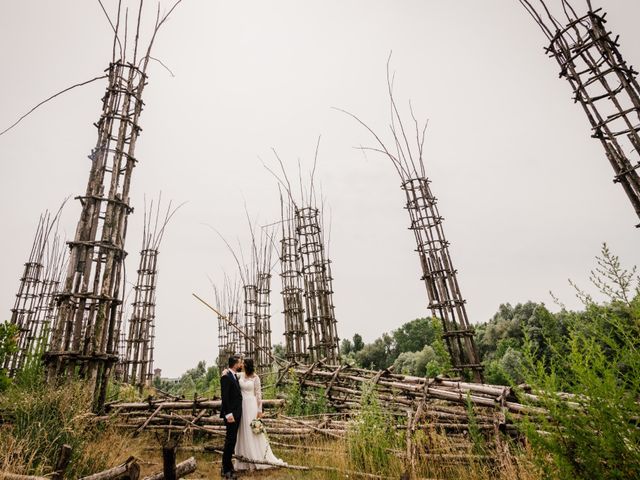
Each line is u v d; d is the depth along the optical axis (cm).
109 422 654
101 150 823
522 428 301
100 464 460
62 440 435
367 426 543
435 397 643
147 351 1756
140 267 1861
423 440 501
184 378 3447
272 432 691
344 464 493
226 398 518
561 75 632
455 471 450
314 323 1462
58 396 508
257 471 527
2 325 636
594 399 257
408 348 5312
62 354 671
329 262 1532
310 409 890
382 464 480
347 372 947
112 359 748
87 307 747
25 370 648
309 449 605
